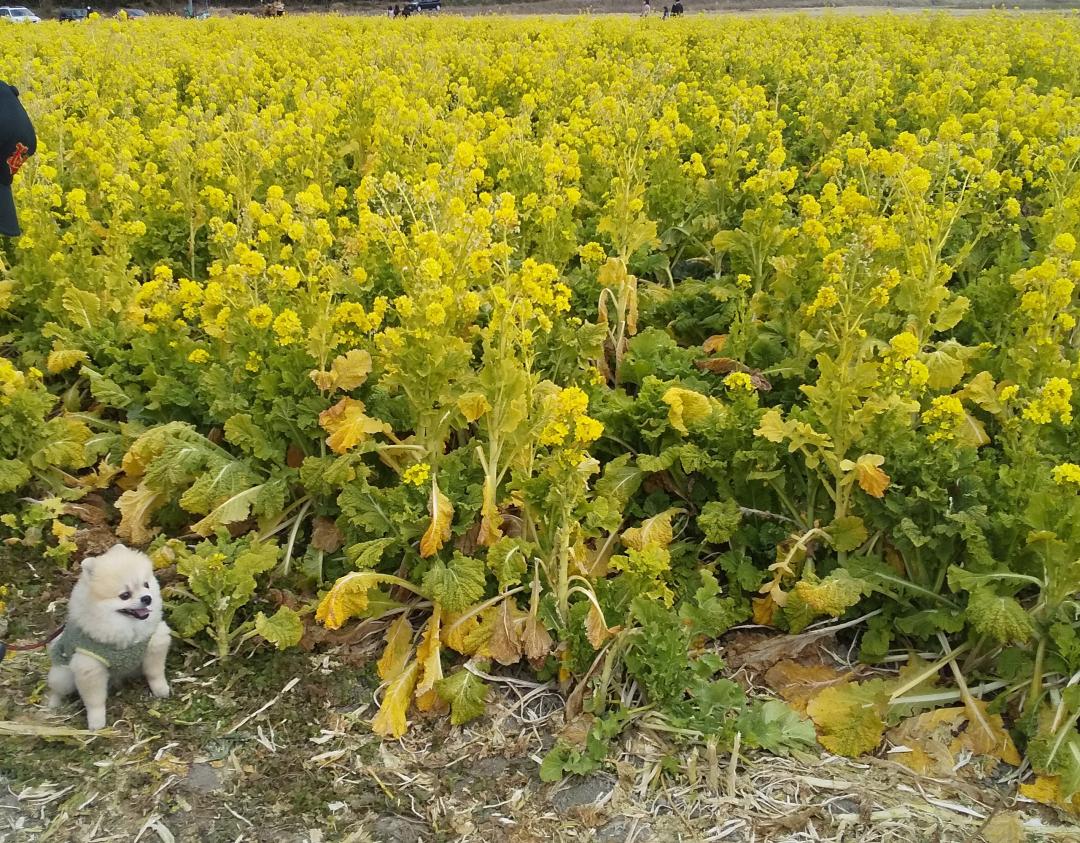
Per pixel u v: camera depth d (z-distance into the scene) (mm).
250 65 5391
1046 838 1568
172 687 1863
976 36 7500
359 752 1745
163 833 1569
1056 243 2398
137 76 5320
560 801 1647
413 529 1974
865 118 4500
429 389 2018
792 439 2021
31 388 2477
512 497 2037
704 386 2391
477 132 3570
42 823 1575
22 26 8695
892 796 1646
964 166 2885
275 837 1571
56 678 1782
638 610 1798
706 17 11961
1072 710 1699
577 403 1831
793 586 2043
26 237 2820
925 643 1955
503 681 1882
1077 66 5430
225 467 2131
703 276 3320
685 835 1579
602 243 3135
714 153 3533
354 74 4871
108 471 2387
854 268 2152
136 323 2689
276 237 2582
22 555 2209
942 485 1964
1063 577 1743
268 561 1971
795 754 1730
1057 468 1752
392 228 2254
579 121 3740
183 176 3215
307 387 2191
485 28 9453
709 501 2168
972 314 2729
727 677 1916
